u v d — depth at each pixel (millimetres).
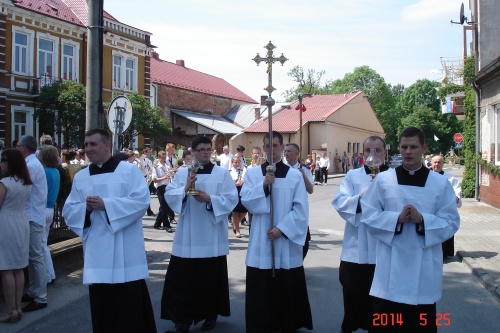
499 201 16234
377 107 67438
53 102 23172
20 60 24031
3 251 5648
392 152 72562
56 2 27500
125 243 4633
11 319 5789
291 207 5359
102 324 4664
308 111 44000
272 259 5164
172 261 5629
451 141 74312
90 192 4672
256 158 12922
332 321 5871
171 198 5746
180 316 5438
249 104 50062
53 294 6863
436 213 4004
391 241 3967
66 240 8273
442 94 22125
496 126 17016
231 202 5766
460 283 7633
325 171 29547
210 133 40625
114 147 9352
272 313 5227
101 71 8406
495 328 5719
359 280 5355
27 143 6391
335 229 12820
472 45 19469
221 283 5734
